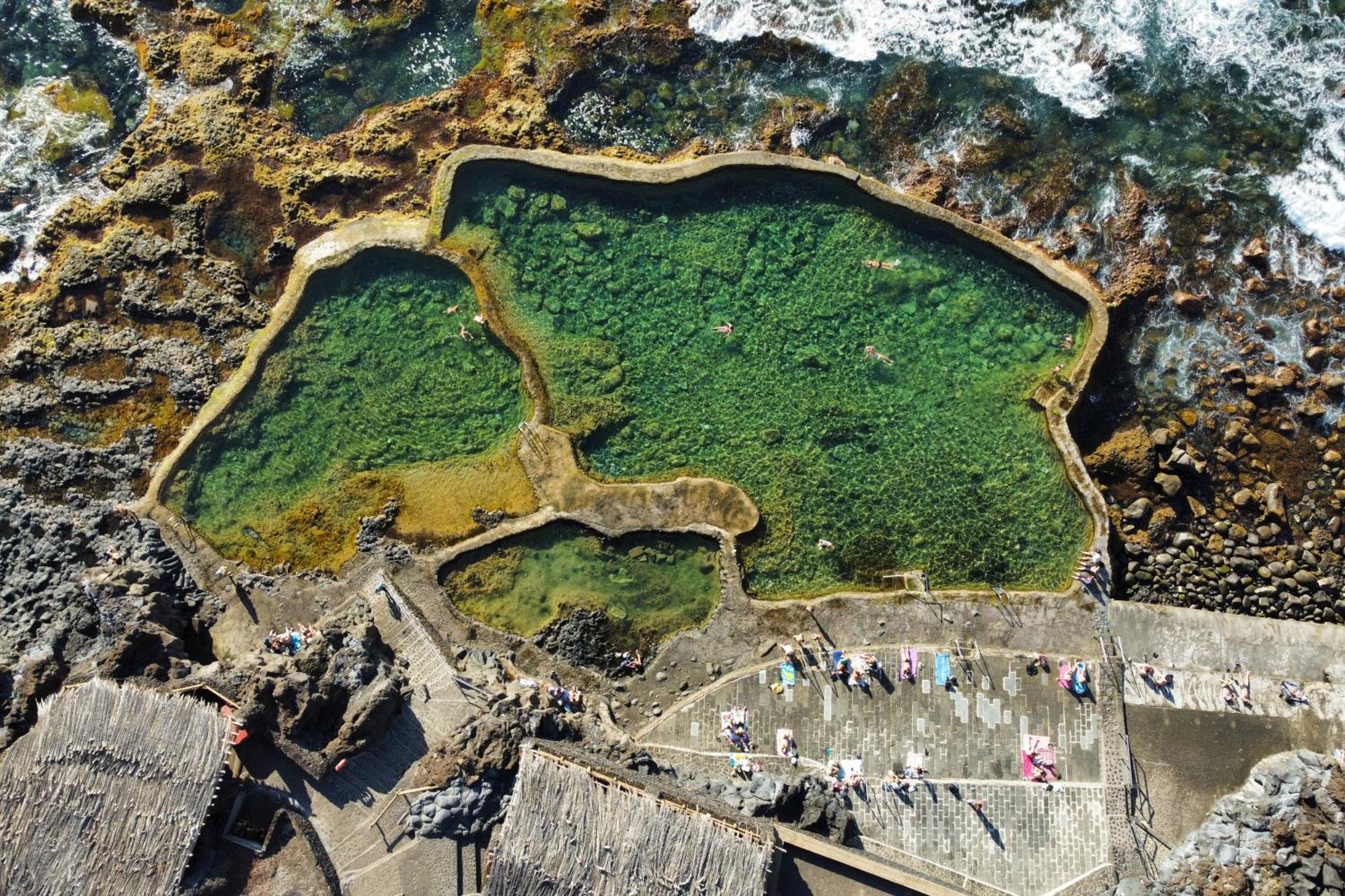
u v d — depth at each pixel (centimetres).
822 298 2841
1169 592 2733
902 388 2808
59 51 3005
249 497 2816
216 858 2403
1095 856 2572
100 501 2800
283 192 2891
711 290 2859
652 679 2716
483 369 2861
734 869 2262
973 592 2705
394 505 2795
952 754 2622
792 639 2700
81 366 2864
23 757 2312
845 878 2428
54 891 2261
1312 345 2733
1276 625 2673
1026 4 2864
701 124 2898
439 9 2970
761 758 2642
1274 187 2773
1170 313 2778
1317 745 2588
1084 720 2631
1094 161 2819
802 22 2903
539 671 2716
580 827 2275
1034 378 2769
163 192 2894
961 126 2852
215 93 2952
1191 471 2734
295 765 2502
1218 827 2528
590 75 2923
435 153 2892
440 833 2448
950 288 2820
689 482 2766
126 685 2398
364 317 2873
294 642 2639
